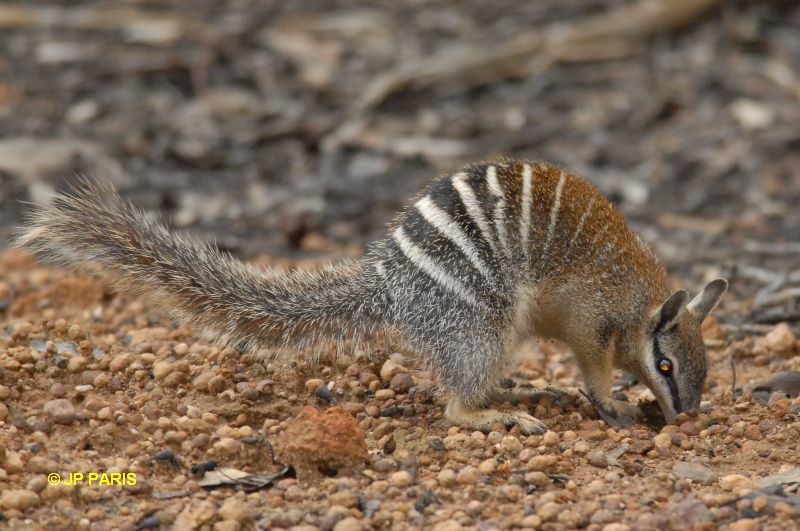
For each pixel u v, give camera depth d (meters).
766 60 23.17
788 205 18.67
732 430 10.73
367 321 11.02
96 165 19.55
